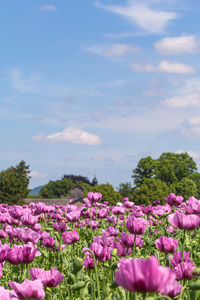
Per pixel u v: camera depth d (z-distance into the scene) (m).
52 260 6.61
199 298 4.03
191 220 4.79
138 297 3.68
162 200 87.56
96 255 4.68
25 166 83.62
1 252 4.11
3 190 80.25
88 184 170.00
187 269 3.80
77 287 3.81
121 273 2.31
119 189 115.81
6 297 2.83
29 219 7.20
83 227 9.04
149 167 99.00
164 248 4.73
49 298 4.30
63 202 73.94
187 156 102.00
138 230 4.77
